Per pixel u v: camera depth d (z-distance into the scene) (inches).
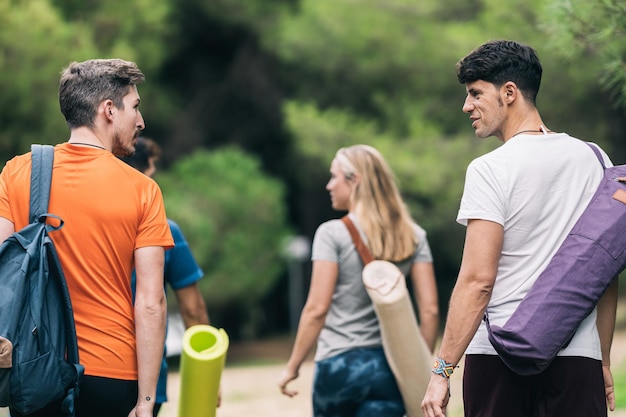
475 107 183.0
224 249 1067.9
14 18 727.7
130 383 184.1
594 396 173.5
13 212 183.2
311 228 1475.1
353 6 887.1
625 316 988.6
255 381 759.7
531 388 174.7
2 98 725.9
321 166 1202.6
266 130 1417.3
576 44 306.7
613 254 169.0
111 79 189.8
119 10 933.8
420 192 842.2
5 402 169.9
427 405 174.1
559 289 167.8
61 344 174.4
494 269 172.6
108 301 182.5
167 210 1012.5
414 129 839.1
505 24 668.1
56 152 186.1
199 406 204.5
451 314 173.6
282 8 1270.9
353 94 1069.8
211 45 1369.3
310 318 243.0
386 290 227.8
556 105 740.7
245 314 1342.3
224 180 1101.7
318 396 244.1
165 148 1282.0
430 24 853.2
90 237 181.6
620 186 174.9
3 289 170.4
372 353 239.8
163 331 185.2
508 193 173.6
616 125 831.7
